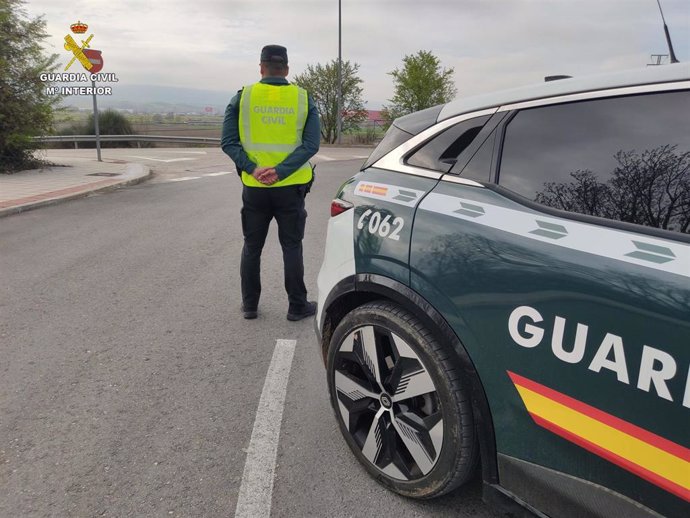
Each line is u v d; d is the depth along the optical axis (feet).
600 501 4.86
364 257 7.06
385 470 7.06
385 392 6.87
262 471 7.61
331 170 51.88
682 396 4.20
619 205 5.06
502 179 6.00
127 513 6.78
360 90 101.14
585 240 5.02
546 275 5.09
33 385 9.99
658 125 5.05
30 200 29.25
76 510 6.82
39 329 12.60
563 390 5.00
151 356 11.29
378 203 7.11
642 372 4.43
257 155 11.63
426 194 6.58
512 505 5.75
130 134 85.30
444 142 6.81
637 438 4.52
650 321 4.38
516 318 5.31
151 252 19.80
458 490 7.16
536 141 5.85
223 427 8.70
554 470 5.21
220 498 7.07
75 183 36.88
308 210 29.17
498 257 5.49
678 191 4.76
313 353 11.51
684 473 4.25
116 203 30.78
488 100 6.55
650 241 4.70
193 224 24.95
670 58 6.09
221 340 12.14
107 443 8.23
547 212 5.46
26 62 40.78
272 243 21.53
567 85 5.83
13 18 39.60
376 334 6.93
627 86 5.35
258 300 13.53
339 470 7.63
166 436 8.44
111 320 13.23
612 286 4.64
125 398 9.58
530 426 5.34
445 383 6.04
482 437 5.84
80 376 10.37
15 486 7.24
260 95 11.48
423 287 6.20
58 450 8.04
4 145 41.47
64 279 16.43
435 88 93.04
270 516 6.75
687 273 4.33
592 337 4.74
